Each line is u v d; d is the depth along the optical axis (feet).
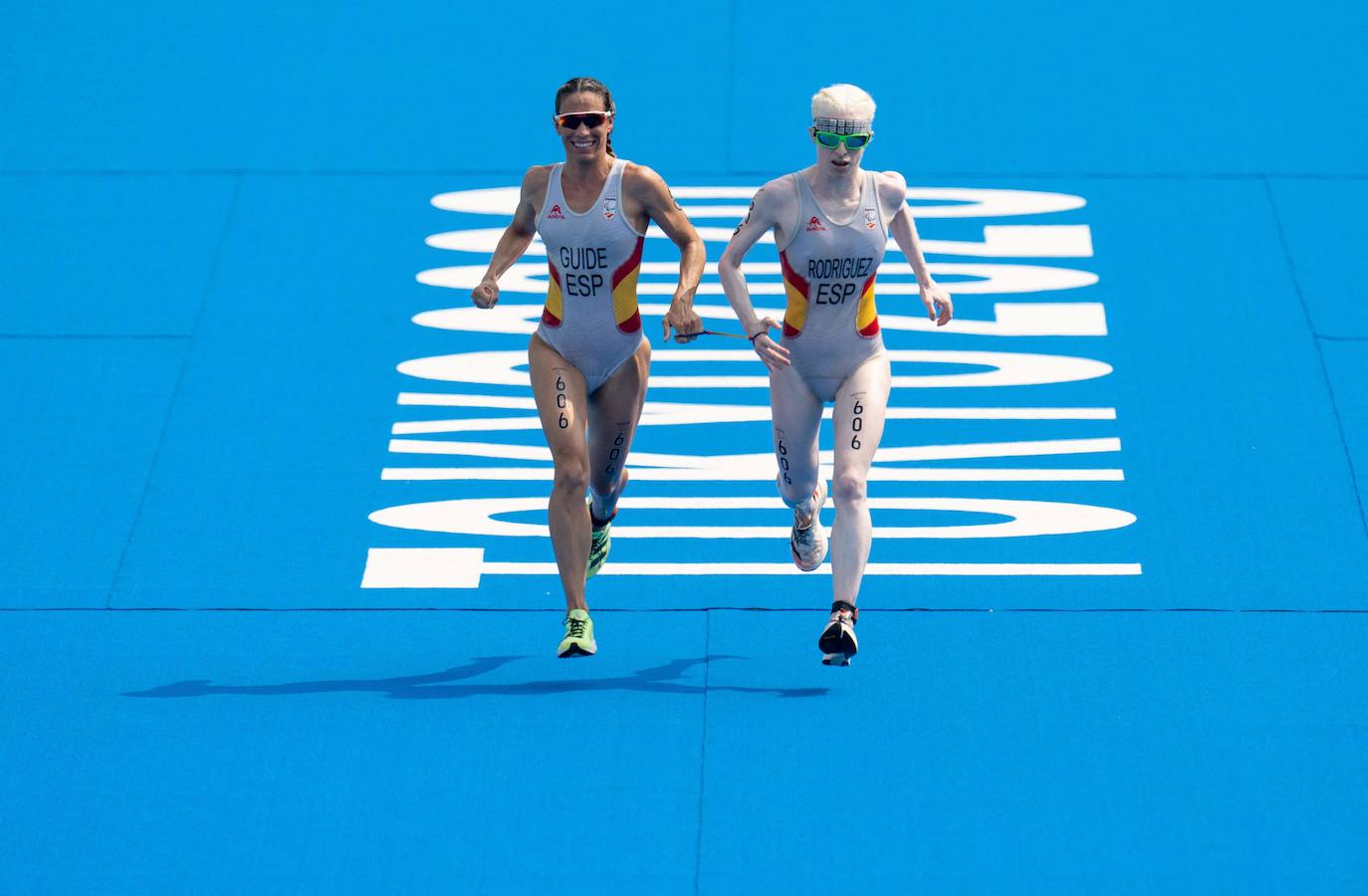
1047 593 96.99
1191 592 96.48
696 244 86.38
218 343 117.39
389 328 119.03
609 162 85.51
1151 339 115.44
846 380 88.02
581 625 86.53
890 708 88.53
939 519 103.24
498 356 116.67
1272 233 123.54
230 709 89.66
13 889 77.87
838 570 86.02
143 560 100.99
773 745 86.02
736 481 106.93
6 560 100.73
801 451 90.12
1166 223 125.08
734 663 92.68
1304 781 82.89
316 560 101.19
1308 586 96.37
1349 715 87.20
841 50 141.69
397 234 126.93
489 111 137.49
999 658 92.22
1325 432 107.24
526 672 92.48
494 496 105.81
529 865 79.00
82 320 119.14
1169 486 104.22
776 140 133.28
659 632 95.45
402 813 82.23
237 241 126.11
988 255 123.75
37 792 83.87
